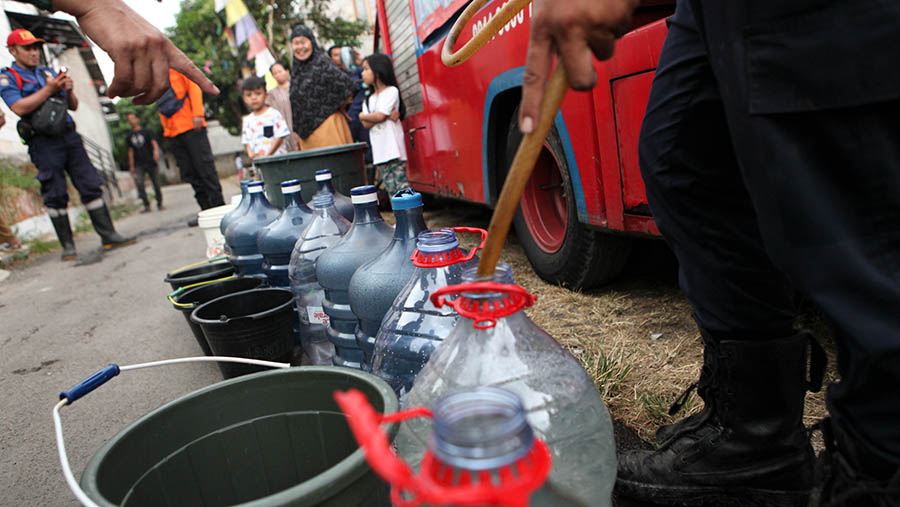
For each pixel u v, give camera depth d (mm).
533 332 1032
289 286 2895
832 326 916
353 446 1329
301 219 2869
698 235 1261
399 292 1782
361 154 4211
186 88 7109
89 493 985
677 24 1239
